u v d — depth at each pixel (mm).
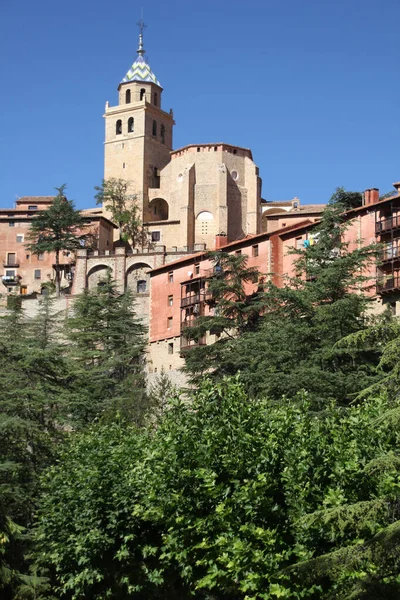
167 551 33062
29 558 41844
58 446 45688
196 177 120000
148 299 95312
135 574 35438
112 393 69188
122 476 35312
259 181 122188
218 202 118375
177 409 32406
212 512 29359
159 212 125500
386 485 24406
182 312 80875
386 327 29578
